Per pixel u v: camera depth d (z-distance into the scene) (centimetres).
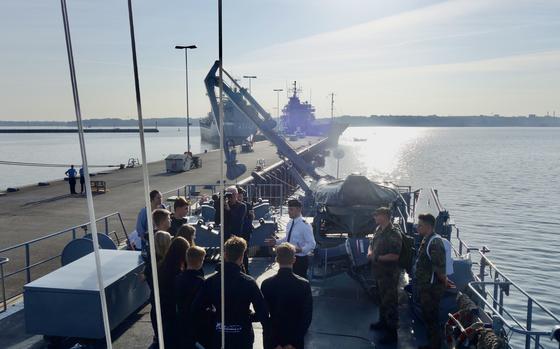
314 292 870
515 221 3516
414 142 19662
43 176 6262
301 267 721
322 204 960
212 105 1638
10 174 6569
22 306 815
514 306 1873
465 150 13150
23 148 13400
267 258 1109
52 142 18938
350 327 722
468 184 5725
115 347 653
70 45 170
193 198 2000
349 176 977
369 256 685
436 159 9838
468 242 2889
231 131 5984
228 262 449
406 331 710
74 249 860
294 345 466
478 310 632
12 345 665
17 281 1168
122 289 680
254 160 4800
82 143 175
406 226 995
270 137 1662
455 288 691
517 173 6994
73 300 620
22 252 1462
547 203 4316
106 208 2206
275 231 1142
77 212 2116
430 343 611
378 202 949
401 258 654
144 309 786
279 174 4072
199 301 457
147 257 573
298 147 6838
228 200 855
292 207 723
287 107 12175
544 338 1588
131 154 10569
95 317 618
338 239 952
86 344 652
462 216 3712
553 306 1875
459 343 571
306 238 718
